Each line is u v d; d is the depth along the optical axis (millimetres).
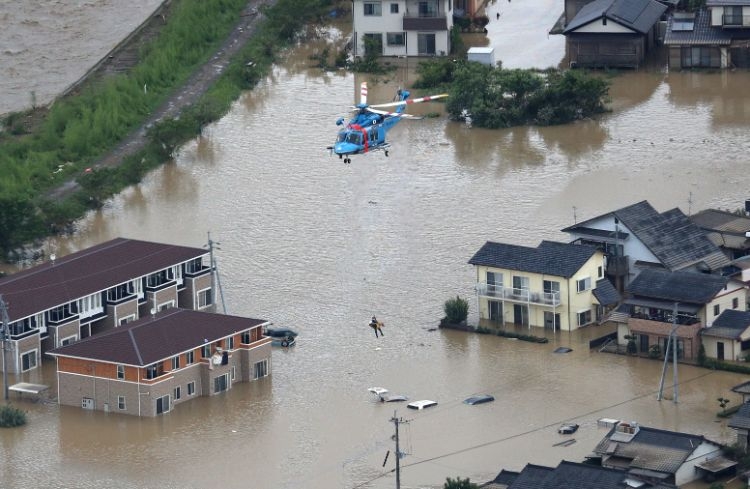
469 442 189000
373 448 189125
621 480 166375
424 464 184500
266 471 184875
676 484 174000
